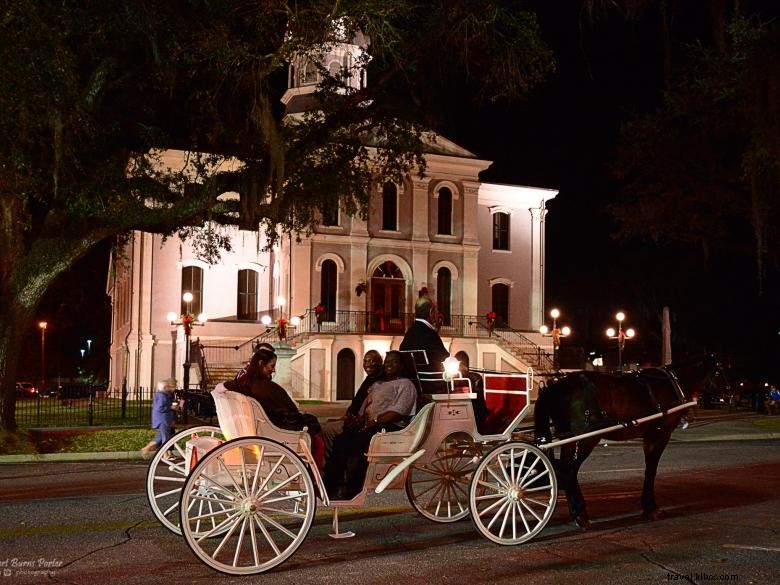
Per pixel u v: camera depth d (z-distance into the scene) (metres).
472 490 8.41
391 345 41.97
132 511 10.41
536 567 7.54
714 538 8.77
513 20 19.17
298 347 39.94
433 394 9.02
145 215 19.17
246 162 21.12
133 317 41.56
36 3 14.91
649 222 33.59
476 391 9.92
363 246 43.09
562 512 10.37
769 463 15.89
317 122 21.36
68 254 19.25
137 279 41.62
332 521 9.81
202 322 38.94
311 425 8.59
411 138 21.92
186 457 8.97
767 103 18.09
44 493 12.30
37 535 8.93
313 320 41.47
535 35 19.22
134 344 41.47
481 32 19.11
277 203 20.59
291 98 45.75
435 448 8.79
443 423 8.84
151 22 16.34
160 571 7.42
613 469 14.90
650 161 32.75
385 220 44.16
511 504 8.51
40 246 19.22
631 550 8.22
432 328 10.28
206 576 7.25
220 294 42.22
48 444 19.52
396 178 23.31
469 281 45.22
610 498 11.45
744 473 14.25
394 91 21.31
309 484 7.68
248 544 8.56
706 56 27.52
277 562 7.41
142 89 19.16
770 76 18.02
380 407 8.83
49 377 70.62
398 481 8.67
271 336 40.56
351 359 41.47
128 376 41.59
